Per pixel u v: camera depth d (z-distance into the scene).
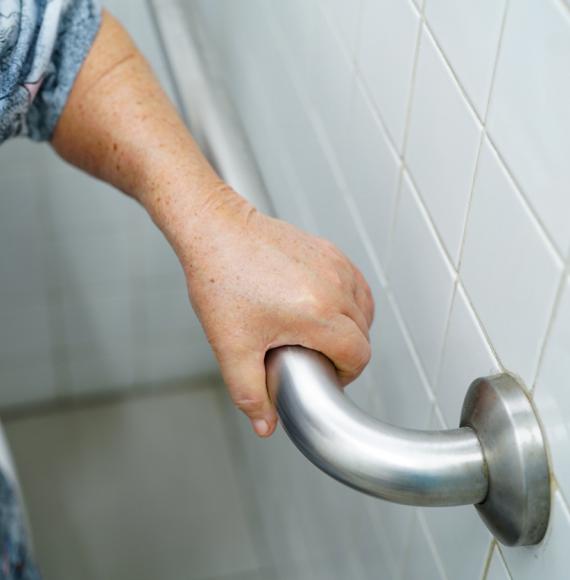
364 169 0.73
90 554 1.48
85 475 1.58
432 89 0.56
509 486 0.49
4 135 0.66
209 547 1.49
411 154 0.62
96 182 1.36
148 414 1.66
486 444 0.50
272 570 1.44
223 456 1.62
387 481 0.48
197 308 0.55
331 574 1.09
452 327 0.59
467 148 0.53
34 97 0.65
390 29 0.62
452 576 0.66
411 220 0.64
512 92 0.46
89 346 1.59
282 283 0.52
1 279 1.45
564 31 0.41
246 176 0.65
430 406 0.66
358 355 0.54
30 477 1.57
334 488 1.00
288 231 0.56
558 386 0.45
